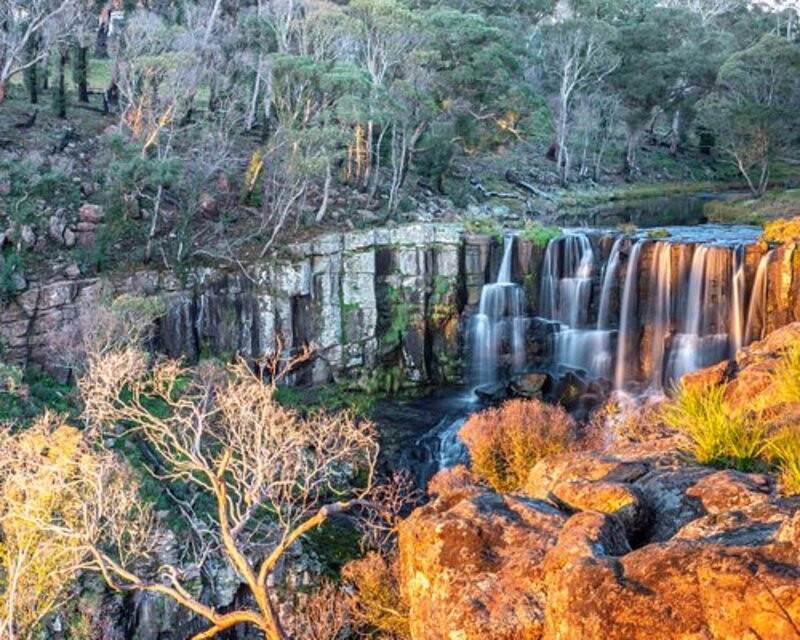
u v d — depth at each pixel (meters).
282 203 39.38
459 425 33.94
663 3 114.56
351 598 20.08
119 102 45.53
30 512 16.56
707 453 9.57
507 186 61.75
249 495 16.11
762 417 10.88
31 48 47.59
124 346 28.88
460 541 7.75
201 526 23.58
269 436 20.02
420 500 29.23
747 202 57.38
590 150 76.81
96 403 21.69
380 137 46.09
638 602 5.86
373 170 50.88
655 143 85.31
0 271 30.81
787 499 7.02
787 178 69.50
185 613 21.64
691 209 59.94
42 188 34.75
